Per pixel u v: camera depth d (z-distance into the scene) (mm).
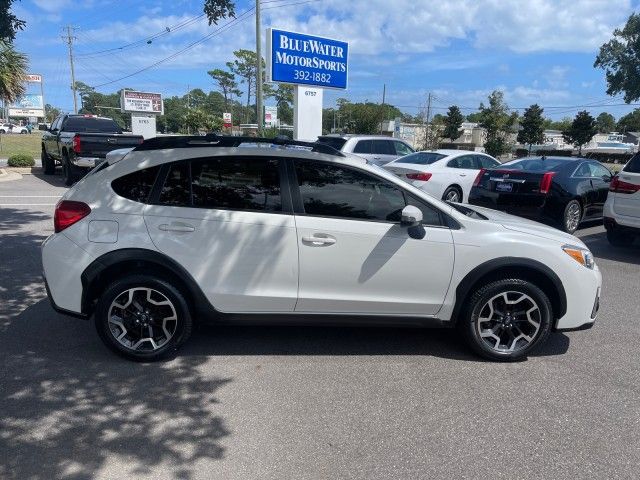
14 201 11695
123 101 26406
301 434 3225
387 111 80812
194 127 60625
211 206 4047
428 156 12195
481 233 4184
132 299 4031
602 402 3709
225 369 4062
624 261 8078
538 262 4152
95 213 3977
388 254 4102
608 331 5113
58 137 15516
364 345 4598
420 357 4383
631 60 50188
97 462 2896
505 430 3328
